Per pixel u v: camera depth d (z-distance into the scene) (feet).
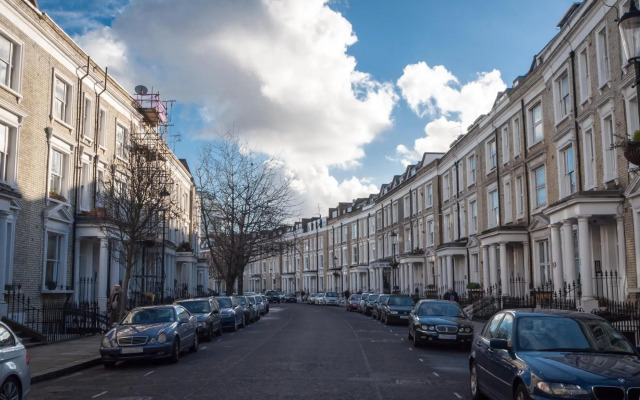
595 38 63.46
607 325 27.14
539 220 79.10
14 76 62.75
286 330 82.17
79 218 77.00
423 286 145.28
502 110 94.68
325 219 262.88
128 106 94.79
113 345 44.98
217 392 33.22
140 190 65.57
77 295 77.36
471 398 31.55
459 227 120.67
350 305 152.87
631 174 56.18
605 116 61.46
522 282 86.38
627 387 20.99
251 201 120.26
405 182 162.61
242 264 122.11
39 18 66.49
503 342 26.32
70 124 75.36
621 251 58.23
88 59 79.10
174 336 46.93
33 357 47.91
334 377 38.40
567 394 21.06
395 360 47.57
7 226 60.13
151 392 33.73
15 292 61.57
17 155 62.54
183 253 134.82
